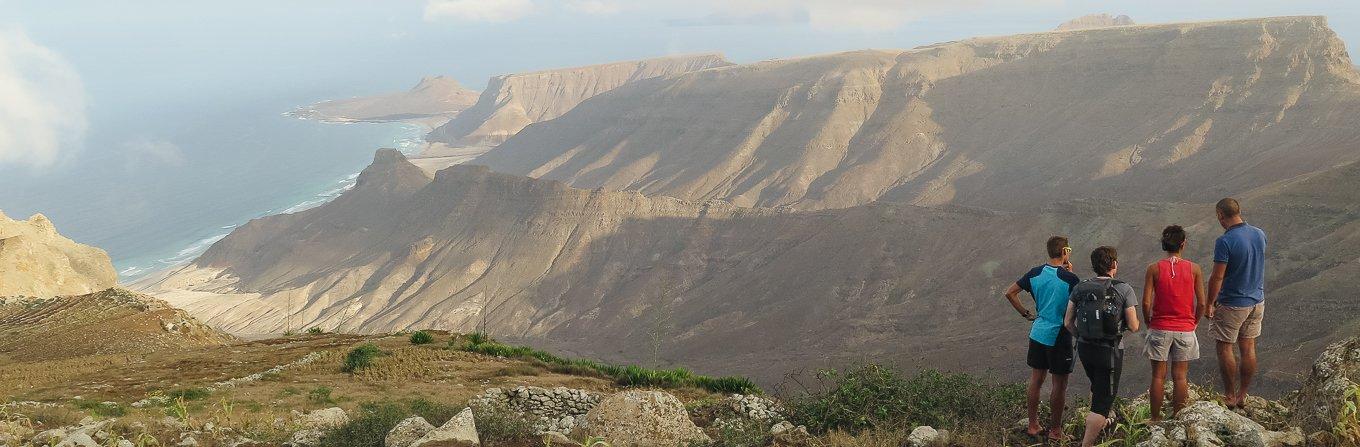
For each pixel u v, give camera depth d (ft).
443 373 90.02
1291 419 30.68
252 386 79.00
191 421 47.39
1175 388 31.22
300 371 91.04
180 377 87.04
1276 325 486.38
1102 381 29.91
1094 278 30.81
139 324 130.41
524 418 46.60
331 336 136.15
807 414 39.73
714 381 83.61
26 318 141.69
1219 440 26.53
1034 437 33.58
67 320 134.41
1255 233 32.40
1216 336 33.17
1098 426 29.91
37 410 53.47
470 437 34.60
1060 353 31.99
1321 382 29.37
